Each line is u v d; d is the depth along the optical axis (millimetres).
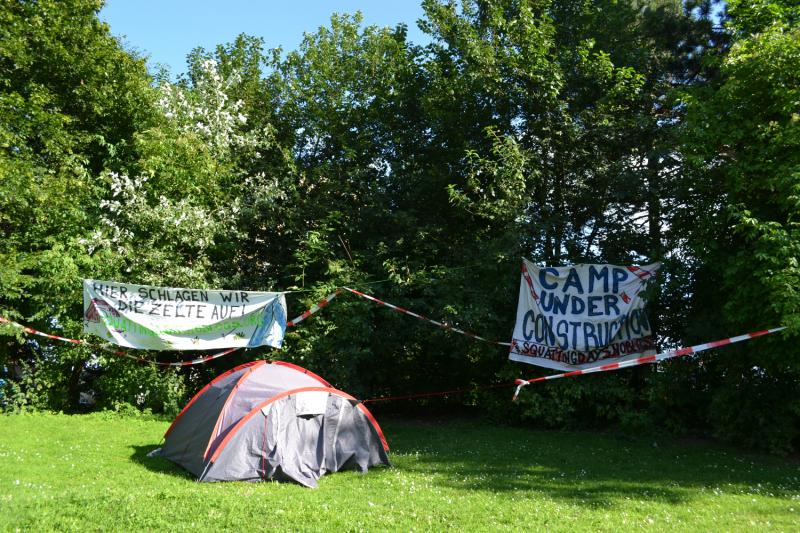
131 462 9062
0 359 13266
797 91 10289
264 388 8773
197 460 8414
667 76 15484
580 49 14078
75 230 13711
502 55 14648
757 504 7430
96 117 15570
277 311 12586
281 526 6164
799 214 10133
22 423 11492
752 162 10781
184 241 13969
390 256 14836
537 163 14344
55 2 15070
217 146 15594
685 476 9055
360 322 13180
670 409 12906
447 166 15633
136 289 12203
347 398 9227
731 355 11125
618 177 13375
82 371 14477
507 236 12914
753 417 11242
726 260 11141
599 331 12516
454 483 8383
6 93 13891
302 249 15273
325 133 17297
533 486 8273
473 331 13242
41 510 6395
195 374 15398
